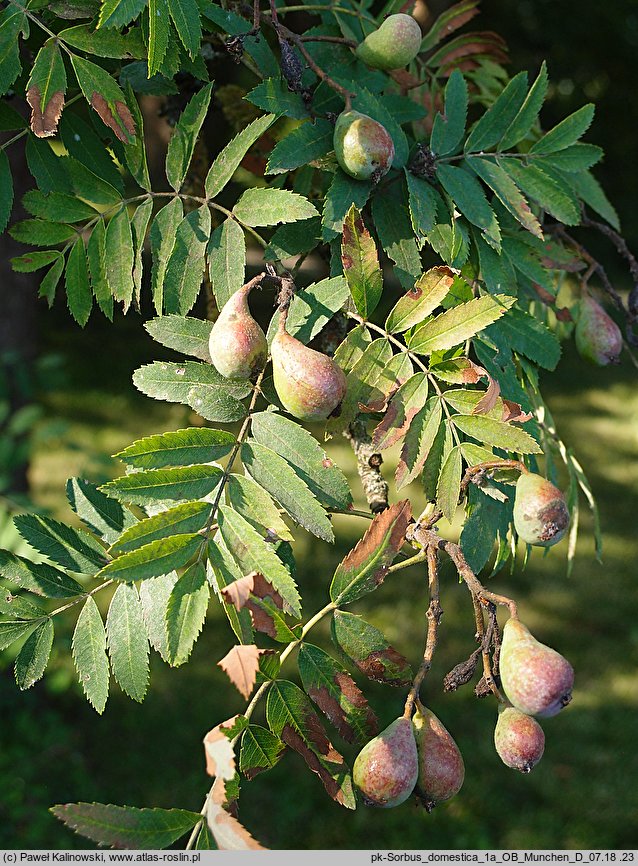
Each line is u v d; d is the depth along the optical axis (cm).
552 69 338
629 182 336
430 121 53
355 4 54
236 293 42
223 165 45
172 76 45
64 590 44
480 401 43
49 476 170
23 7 44
